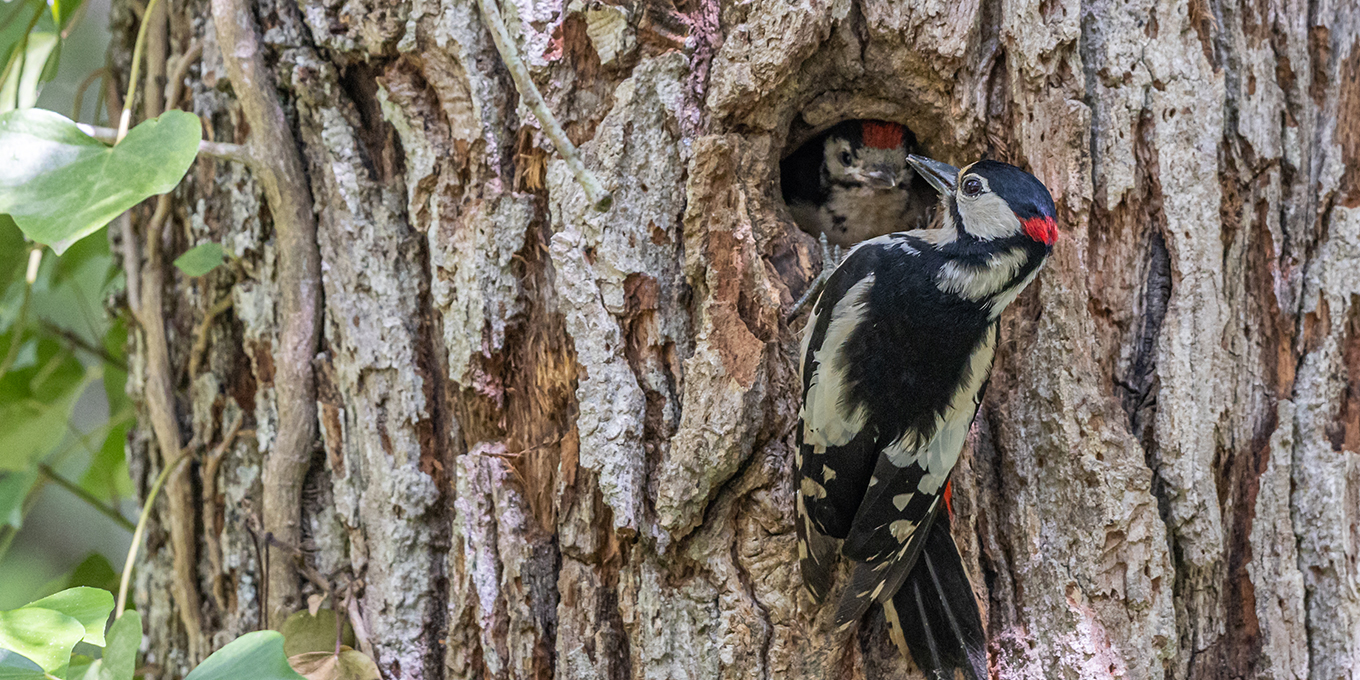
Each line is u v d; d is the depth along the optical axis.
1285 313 5.89
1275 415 5.83
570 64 6.07
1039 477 5.77
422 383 6.19
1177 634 5.69
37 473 8.09
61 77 11.46
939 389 5.40
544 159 6.00
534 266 6.05
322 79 6.21
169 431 6.95
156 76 7.04
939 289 5.55
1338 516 5.67
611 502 5.71
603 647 5.77
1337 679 5.60
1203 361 5.73
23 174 4.96
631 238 5.89
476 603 5.91
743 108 6.00
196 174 6.85
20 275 7.93
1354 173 5.90
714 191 5.91
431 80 6.12
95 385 11.85
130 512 10.78
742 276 5.87
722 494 5.79
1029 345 5.89
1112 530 5.61
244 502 6.58
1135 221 5.84
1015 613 5.75
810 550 5.32
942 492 5.38
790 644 5.64
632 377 5.84
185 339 7.05
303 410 6.25
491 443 6.11
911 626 5.52
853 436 5.37
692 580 5.77
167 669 7.22
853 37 6.09
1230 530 5.80
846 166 8.06
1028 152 5.96
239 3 6.09
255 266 6.51
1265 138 5.88
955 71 6.05
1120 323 5.82
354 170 6.24
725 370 5.71
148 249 7.09
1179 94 5.81
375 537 6.16
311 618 6.13
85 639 4.77
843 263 6.02
